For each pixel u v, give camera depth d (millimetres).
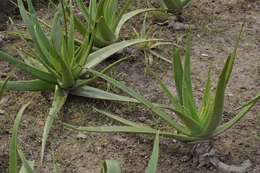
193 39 3305
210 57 3160
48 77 2701
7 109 2730
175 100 2359
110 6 3020
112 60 3066
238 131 2621
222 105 2211
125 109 2740
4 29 3336
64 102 2697
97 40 3016
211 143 2465
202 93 2875
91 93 2744
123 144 2545
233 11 3594
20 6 2621
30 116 2691
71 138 2566
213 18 3506
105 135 2590
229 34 3365
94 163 2445
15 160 1911
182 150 2496
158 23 3412
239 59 3152
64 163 2439
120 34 3291
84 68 2506
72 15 2754
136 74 2984
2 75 2947
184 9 3568
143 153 2498
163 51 3172
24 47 3148
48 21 3381
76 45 3039
